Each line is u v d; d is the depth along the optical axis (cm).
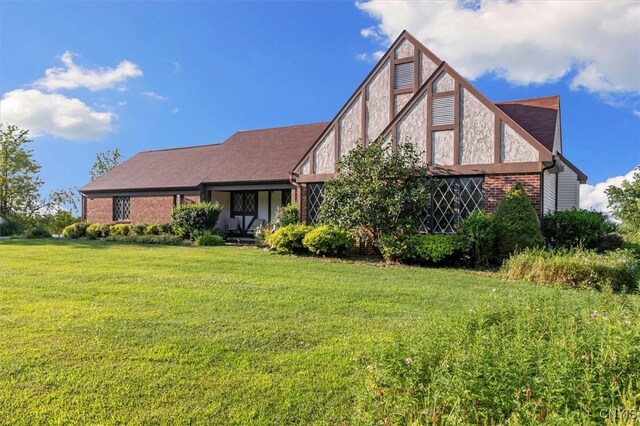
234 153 2169
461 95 1212
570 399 231
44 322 533
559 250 990
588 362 265
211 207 1838
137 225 1998
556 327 341
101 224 2153
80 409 325
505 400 238
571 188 1586
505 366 254
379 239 1180
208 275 901
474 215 1095
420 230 1250
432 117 1252
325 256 1277
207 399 344
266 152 2058
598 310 396
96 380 371
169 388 361
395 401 269
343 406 337
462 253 1098
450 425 224
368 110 1487
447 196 1227
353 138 1495
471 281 868
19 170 2977
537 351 277
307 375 389
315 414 327
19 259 1149
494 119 1159
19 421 308
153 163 2423
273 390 361
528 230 1046
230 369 400
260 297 689
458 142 1208
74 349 441
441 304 648
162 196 2095
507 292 718
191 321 547
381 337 486
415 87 1423
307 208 1533
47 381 367
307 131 2180
